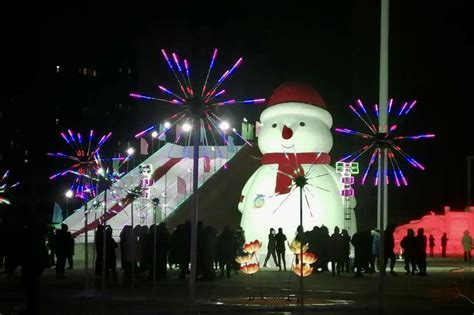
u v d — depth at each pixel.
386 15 38.91
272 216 35.66
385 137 20.36
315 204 35.41
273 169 36.44
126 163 63.41
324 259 32.53
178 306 19.92
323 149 36.88
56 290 24.66
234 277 30.75
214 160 62.19
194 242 16.53
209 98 20.38
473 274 33.09
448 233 55.94
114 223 48.66
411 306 20.34
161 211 49.78
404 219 76.31
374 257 33.12
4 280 28.61
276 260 34.44
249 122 74.62
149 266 28.75
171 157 64.00
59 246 29.58
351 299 22.16
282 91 37.56
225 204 55.41
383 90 38.72
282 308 19.30
